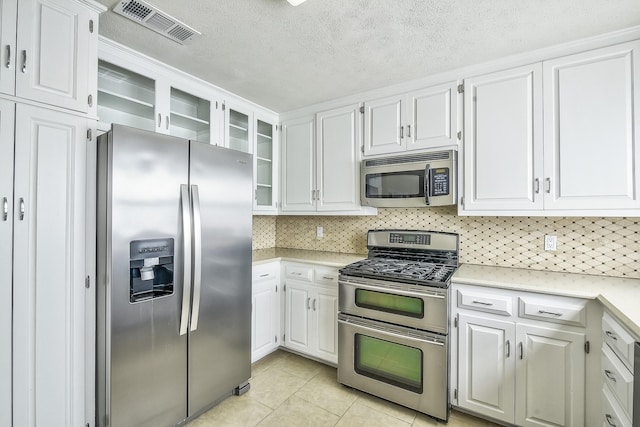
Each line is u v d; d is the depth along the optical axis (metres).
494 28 1.67
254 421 1.88
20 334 1.32
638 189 1.64
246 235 2.15
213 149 1.92
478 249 2.37
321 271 2.53
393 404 2.06
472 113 2.11
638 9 1.50
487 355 1.80
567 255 2.06
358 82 2.38
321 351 2.53
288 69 2.18
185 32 1.74
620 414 1.25
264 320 2.62
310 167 2.91
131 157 1.54
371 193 2.49
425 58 2.01
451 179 2.13
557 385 1.62
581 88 1.77
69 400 1.45
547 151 1.86
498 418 1.78
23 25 1.33
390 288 2.02
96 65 1.55
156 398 1.65
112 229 1.47
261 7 1.52
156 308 1.64
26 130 1.33
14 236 1.30
